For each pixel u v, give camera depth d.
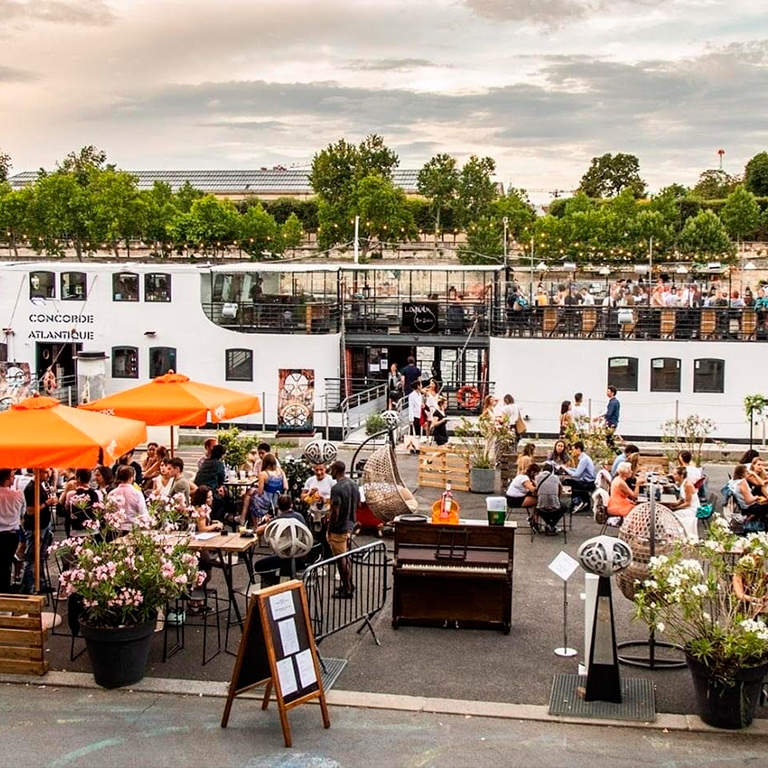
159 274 38.56
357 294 41.69
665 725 12.02
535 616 15.95
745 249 80.69
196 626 15.38
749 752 11.38
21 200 71.56
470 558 15.30
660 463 24.62
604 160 128.50
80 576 13.05
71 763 11.01
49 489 19.44
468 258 73.38
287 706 11.53
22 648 13.41
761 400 32.38
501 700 12.76
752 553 12.70
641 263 72.38
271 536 14.18
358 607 15.90
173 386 21.98
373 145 91.19
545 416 36.53
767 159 102.31
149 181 142.88
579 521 22.30
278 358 38.38
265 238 74.19
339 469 16.59
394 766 10.98
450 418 36.31
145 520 14.12
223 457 22.25
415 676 13.52
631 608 16.39
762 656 11.93
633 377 36.03
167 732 11.82
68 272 39.00
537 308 36.59
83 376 37.69
